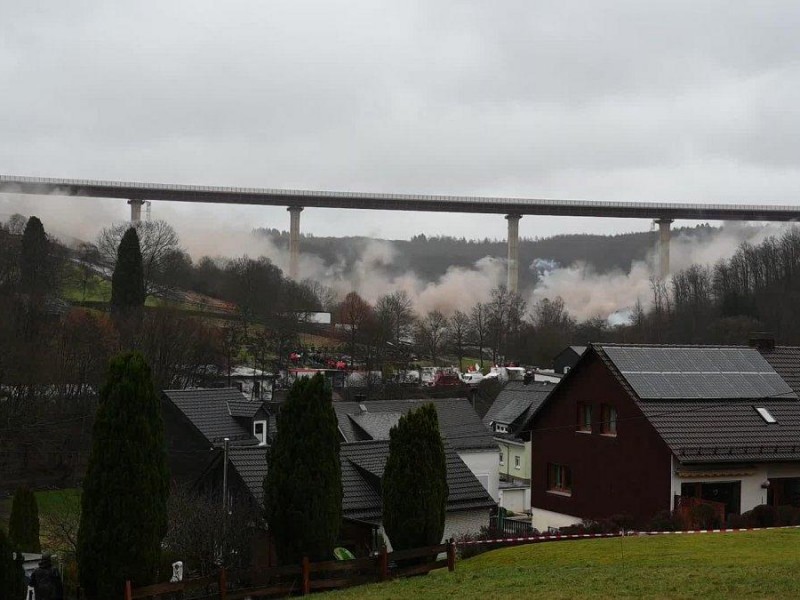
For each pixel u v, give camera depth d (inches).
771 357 1674.5
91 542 915.4
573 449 1594.5
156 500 938.7
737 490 1412.4
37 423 2652.6
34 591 901.2
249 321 4899.1
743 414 1477.6
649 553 1046.4
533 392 2743.6
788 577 822.5
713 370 1567.4
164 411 2191.2
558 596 799.7
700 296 5684.1
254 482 1407.5
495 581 910.4
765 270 5580.7
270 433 2210.9
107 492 917.8
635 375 1498.5
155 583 936.9
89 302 4682.6
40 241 4261.8
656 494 1407.5
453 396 3735.2
